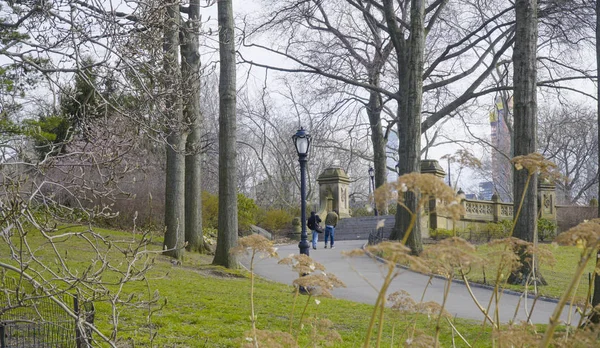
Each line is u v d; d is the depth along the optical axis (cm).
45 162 570
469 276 1664
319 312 1062
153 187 2541
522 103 1702
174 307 1035
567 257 2206
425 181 207
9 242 427
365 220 3578
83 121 717
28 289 754
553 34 2731
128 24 769
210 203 3250
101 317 880
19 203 422
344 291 1448
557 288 1500
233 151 1908
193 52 1853
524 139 1692
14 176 527
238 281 1580
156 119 809
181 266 1733
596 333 268
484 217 3622
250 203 3462
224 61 1934
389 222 3444
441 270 283
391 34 2742
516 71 1720
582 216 3697
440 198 209
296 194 6328
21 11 827
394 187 209
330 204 3875
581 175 6238
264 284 1553
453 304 1241
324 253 2386
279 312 1052
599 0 1308
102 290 488
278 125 5800
